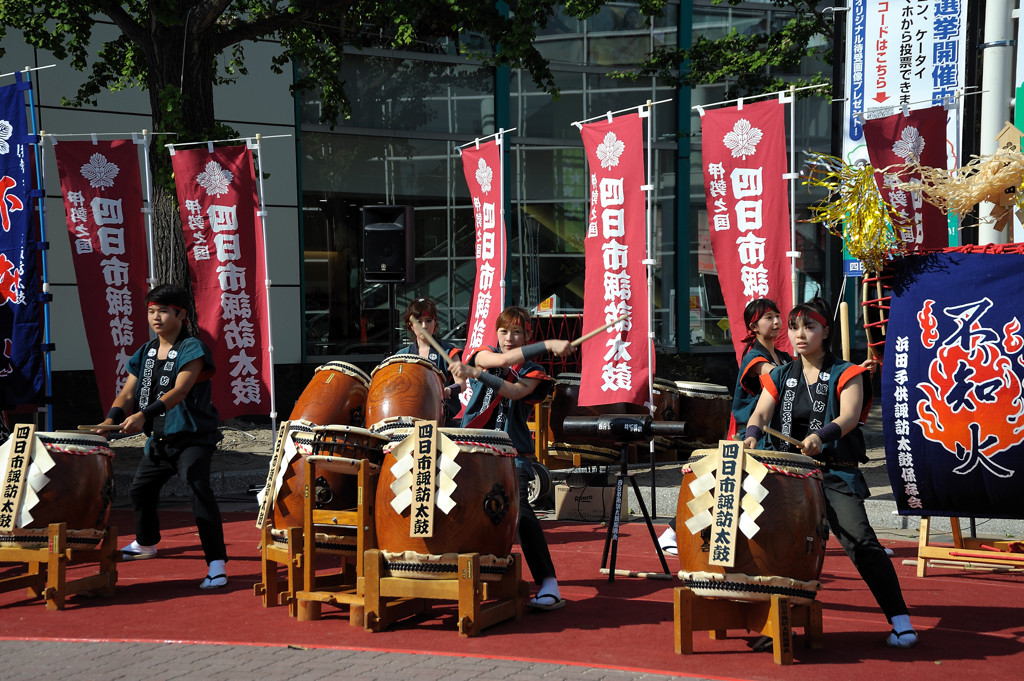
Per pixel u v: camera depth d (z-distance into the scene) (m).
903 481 5.39
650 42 17.22
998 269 5.22
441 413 6.30
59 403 13.33
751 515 4.49
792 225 8.37
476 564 5.01
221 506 9.59
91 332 9.40
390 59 15.62
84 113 13.55
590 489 8.70
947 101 8.71
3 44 12.98
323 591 5.54
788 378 4.98
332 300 15.37
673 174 17.42
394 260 8.48
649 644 4.88
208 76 11.36
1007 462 5.11
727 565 4.47
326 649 4.83
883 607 4.85
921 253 5.48
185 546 7.64
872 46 8.96
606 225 9.42
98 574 5.98
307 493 5.47
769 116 8.37
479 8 11.14
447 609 5.66
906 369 5.34
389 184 15.76
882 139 7.96
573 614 5.50
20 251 9.09
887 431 5.39
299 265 15.02
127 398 6.48
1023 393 5.07
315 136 15.20
